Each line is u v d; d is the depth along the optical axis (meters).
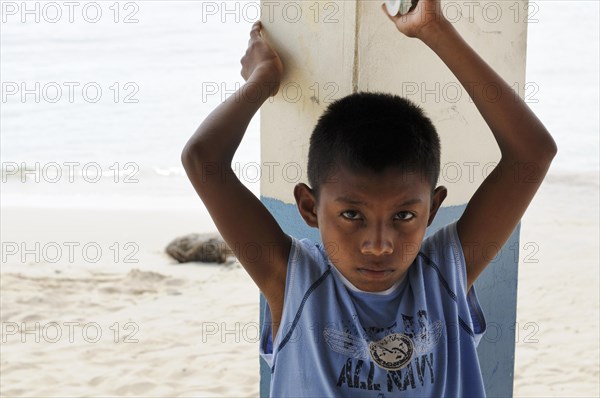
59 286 6.40
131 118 14.54
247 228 1.53
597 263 6.87
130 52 19.56
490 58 2.12
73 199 10.05
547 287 6.23
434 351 1.47
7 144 13.12
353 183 1.33
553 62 17.64
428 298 1.49
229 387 4.48
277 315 1.57
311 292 1.48
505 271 2.31
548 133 1.52
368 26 1.81
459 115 2.05
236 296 6.19
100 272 6.82
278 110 2.00
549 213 8.66
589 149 11.62
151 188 10.66
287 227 2.04
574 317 5.61
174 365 4.80
